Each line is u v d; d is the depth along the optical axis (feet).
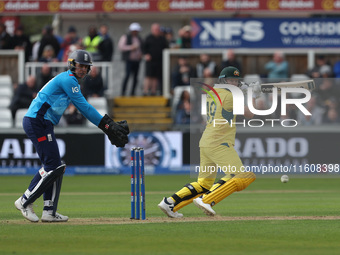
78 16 299.17
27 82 256.11
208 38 269.44
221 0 264.93
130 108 268.00
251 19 268.41
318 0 264.72
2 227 98.89
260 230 96.02
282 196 168.96
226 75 110.52
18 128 244.42
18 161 244.42
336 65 267.80
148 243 84.74
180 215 112.06
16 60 270.46
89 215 119.55
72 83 102.78
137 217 108.68
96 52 265.13
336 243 85.15
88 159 245.65
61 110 103.50
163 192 179.01
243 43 269.03
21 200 104.78
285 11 265.34
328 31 269.23
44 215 105.50
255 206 140.05
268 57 269.64
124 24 302.04
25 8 263.90
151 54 267.59
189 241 86.28
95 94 261.03
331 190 189.78
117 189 191.62
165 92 270.67
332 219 110.22
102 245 83.20
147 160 246.47
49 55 264.52
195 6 265.34
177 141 246.68
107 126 103.19
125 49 266.36
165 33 284.00
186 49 272.72
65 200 156.46
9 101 265.13
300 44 269.85
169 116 267.59
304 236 90.68
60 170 103.24
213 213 110.52
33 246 82.48
